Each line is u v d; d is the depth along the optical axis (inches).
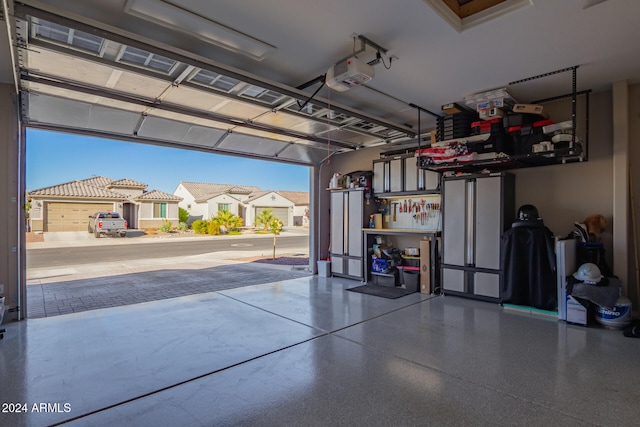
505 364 108.4
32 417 79.4
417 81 157.8
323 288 228.4
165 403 85.7
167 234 734.5
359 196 252.5
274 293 213.6
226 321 154.9
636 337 131.7
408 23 108.7
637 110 160.6
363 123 200.8
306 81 156.5
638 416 79.4
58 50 107.9
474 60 135.6
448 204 202.7
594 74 150.0
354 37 117.4
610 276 150.9
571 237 168.6
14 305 154.0
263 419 78.7
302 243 617.0
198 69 124.0
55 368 105.7
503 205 182.4
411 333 138.2
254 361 111.2
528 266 169.2
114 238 647.1
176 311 172.1
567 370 104.0
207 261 380.2
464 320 155.9
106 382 96.7
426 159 191.8
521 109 166.1
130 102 152.4
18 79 126.7
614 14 103.0
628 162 159.5
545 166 186.9
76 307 180.1
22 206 156.3
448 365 107.7
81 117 163.8
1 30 104.7
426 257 211.5
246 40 119.3
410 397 88.3
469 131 191.6
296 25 109.8
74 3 96.1
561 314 154.4
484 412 81.1
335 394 89.9
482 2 106.3
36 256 415.5
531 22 108.1
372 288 227.5
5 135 150.7
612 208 166.2
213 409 83.0
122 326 147.6
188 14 102.5
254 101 161.0
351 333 138.4
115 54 114.5
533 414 80.4
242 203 934.4
